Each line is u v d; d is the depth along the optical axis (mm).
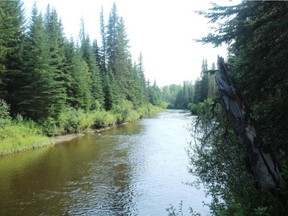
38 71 31422
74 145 29391
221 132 8438
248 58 7133
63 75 40938
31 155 24516
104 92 56438
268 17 6711
